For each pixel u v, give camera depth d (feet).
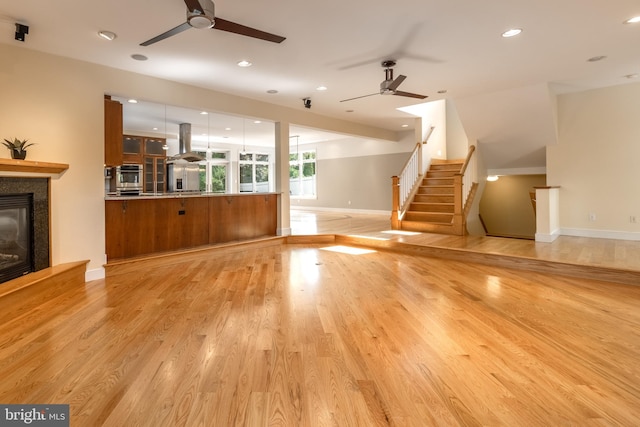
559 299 11.32
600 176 19.30
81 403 5.95
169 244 17.29
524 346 8.05
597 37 11.87
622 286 12.66
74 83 13.26
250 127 29.25
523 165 23.82
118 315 10.03
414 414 5.66
